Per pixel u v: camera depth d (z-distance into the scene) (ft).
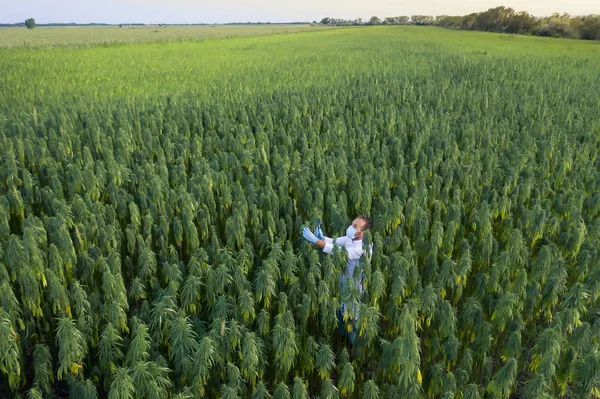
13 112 51.42
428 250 22.22
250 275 21.57
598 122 47.24
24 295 17.26
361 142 39.55
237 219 22.33
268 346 17.15
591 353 14.62
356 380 17.63
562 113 52.29
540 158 37.11
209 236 25.50
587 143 39.50
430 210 28.25
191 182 28.45
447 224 23.48
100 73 93.35
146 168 30.60
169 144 35.99
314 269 18.60
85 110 50.26
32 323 17.69
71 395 14.47
